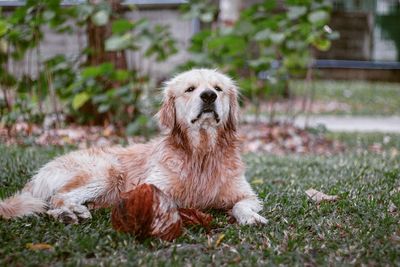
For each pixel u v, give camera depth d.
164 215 3.30
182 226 3.48
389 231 3.45
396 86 18.44
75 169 4.20
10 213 3.70
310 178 5.33
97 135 7.79
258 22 8.62
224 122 4.30
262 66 8.73
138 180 4.25
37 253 3.04
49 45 12.38
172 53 8.34
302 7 7.97
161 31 8.09
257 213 3.96
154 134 7.88
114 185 4.28
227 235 3.42
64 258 3.03
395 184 4.92
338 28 20.69
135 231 3.26
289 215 3.91
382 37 21.08
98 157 4.37
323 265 2.92
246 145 7.98
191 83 4.26
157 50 8.09
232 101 4.45
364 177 5.27
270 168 5.98
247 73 11.54
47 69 7.68
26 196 3.86
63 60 7.88
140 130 7.86
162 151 4.19
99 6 7.55
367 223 3.64
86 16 7.43
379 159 6.45
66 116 8.83
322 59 20.70
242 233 3.49
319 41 8.15
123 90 7.66
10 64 10.66
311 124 10.42
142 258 2.97
